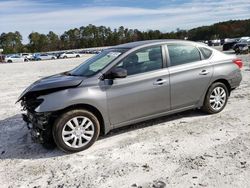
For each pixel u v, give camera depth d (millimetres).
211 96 6559
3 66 35969
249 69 14312
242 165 4301
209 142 5203
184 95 6129
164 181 4016
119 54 5641
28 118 5461
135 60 5668
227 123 6098
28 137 6121
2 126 7047
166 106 5957
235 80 6824
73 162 4809
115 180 4145
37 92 5094
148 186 3924
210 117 6523
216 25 112500
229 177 3992
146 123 6367
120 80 5430
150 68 5773
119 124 5559
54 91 5078
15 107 9000
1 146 5738
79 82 5199
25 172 4594
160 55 5918
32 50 126562
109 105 5348
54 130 4988
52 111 4902
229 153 4715
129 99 5512
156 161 4617
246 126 5879
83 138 5191
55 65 31469
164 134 5711
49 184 4188
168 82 5871
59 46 133125
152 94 5711
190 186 3848
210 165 4363
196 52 6387
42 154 5207
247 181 3873
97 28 137875
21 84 14766
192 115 6719
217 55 6668
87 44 134250
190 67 6168
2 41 128625
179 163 4496
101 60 5867
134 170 4387
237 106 7320
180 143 5238
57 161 4887
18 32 130250
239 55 25406
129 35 129500
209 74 6406
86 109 5242
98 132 5336
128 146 5262
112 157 4875
